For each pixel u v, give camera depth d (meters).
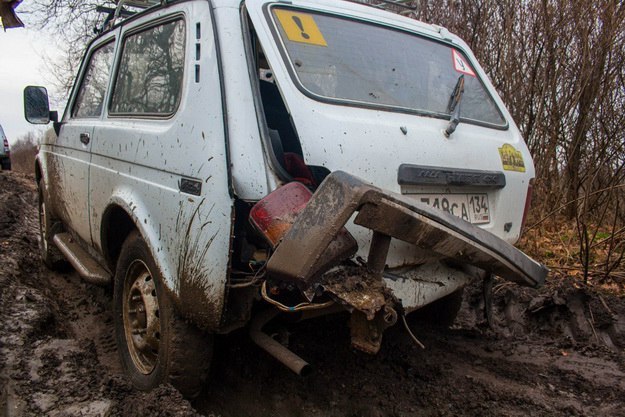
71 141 4.17
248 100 2.40
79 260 3.93
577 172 6.41
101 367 3.00
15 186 10.58
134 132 3.03
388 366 3.31
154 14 3.18
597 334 3.80
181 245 2.48
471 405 2.88
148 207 2.80
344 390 3.04
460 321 4.20
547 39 6.36
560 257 5.37
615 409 2.86
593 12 6.02
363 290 2.11
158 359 2.72
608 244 5.44
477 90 3.43
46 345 3.07
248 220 2.32
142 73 3.23
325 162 2.36
